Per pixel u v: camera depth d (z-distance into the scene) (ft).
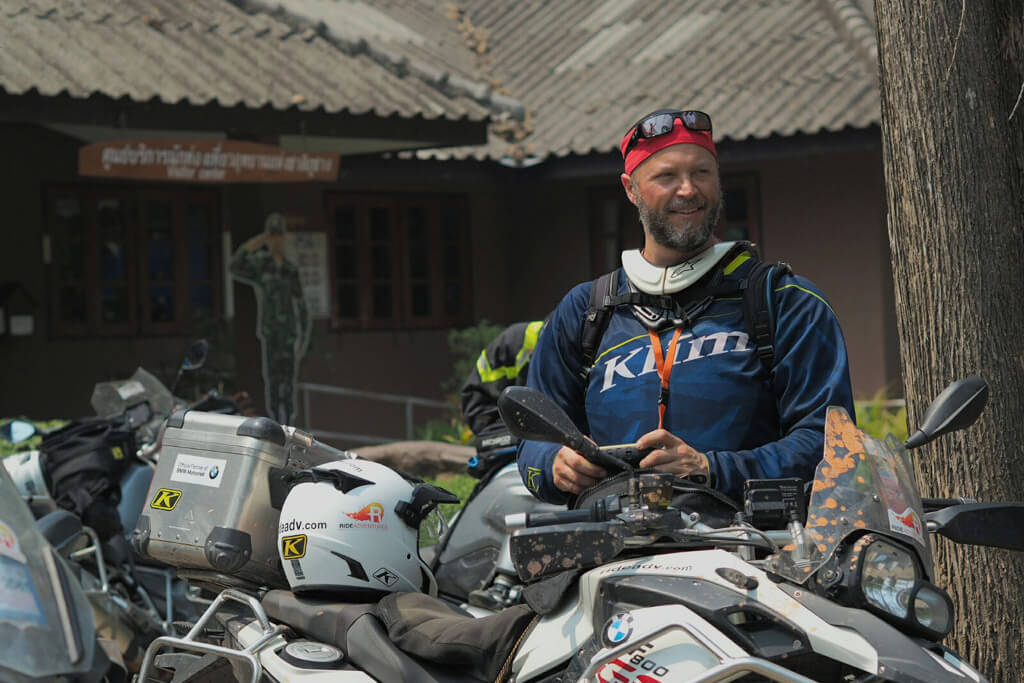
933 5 12.75
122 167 28.96
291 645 10.68
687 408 8.95
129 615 15.78
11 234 39.68
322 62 36.91
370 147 39.11
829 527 7.54
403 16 55.21
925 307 12.91
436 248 49.29
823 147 40.83
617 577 8.08
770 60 45.91
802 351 8.77
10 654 7.99
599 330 9.52
